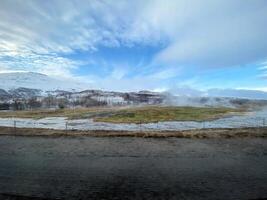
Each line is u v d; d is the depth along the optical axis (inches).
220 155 663.1
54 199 363.3
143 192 396.5
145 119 2219.5
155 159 617.3
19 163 565.0
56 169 520.1
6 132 1070.4
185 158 629.0
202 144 815.7
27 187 409.7
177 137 947.3
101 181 448.1
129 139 904.9
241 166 555.5
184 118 2327.8
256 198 372.5
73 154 665.6
